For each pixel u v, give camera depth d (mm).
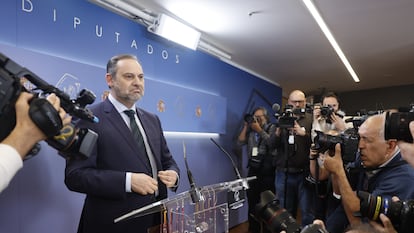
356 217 936
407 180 1114
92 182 1158
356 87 6008
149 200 1309
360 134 1273
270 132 3070
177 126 2766
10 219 1574
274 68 4355
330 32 2855
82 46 1958
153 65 2562
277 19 2543
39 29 1714
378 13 2414
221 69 3617
